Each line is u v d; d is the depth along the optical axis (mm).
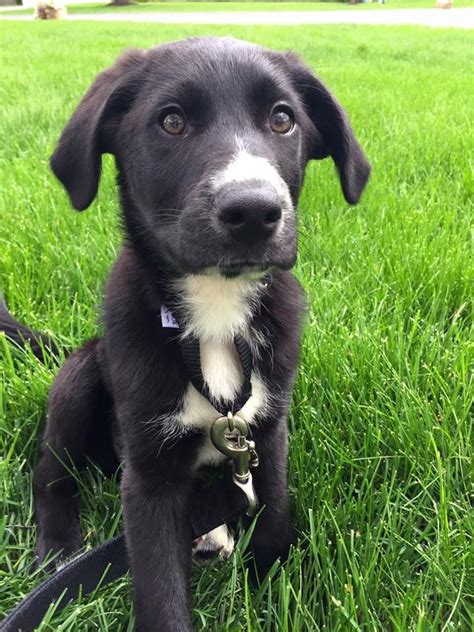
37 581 307
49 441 348
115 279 323
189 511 317
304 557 312
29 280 496
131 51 334
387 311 450
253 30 2375
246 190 249
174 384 294
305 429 366
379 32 2408
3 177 718
